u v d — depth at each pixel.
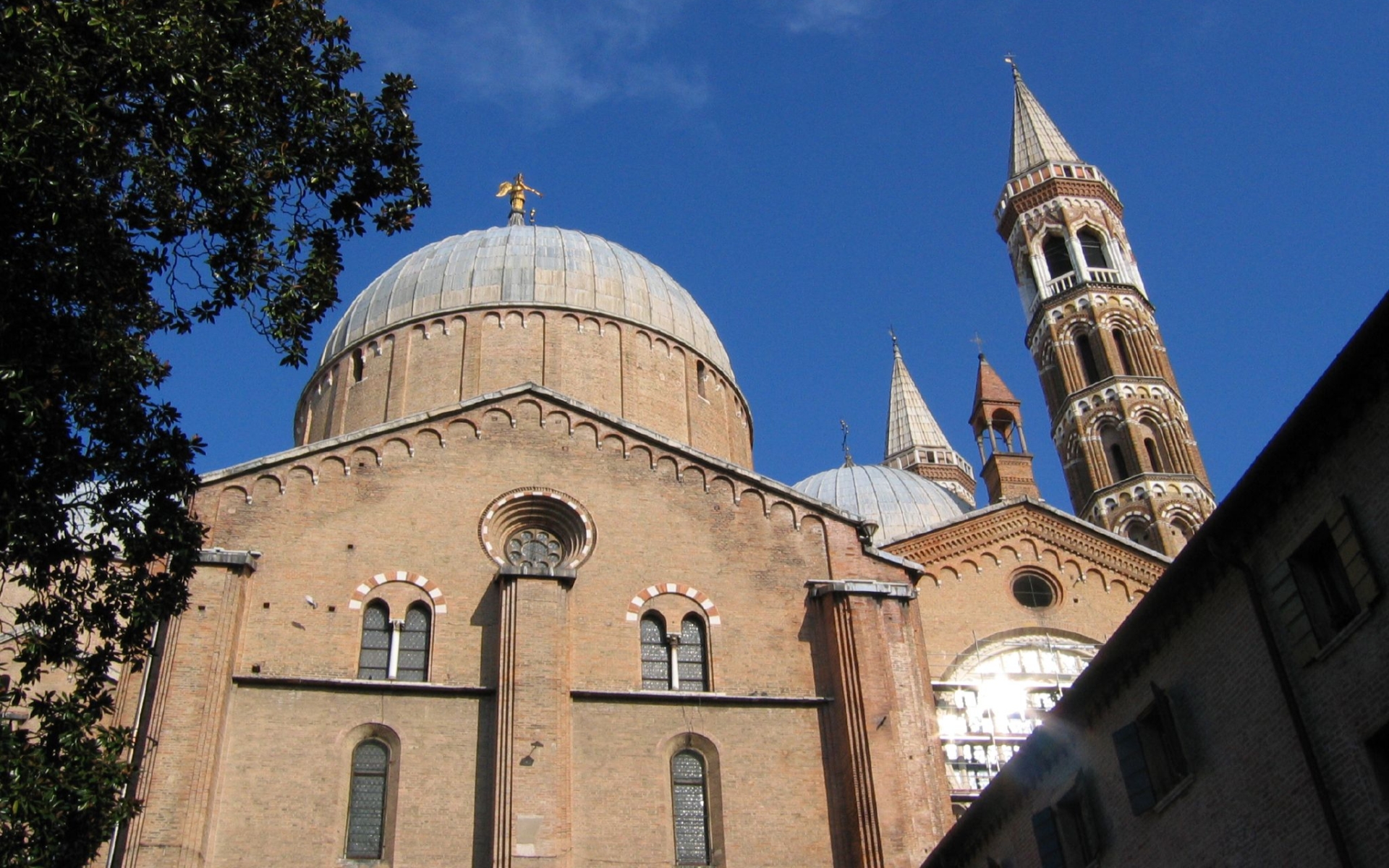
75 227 20.69
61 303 21.11
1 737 19.52
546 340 50.28
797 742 33.97
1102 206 78.19
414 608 34.59
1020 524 48.78
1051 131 82.06
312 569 34.34
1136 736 24.25
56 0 20.14
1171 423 68.81
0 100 19.20
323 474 35.91
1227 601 22.25
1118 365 70.81
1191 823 22.58
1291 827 20.28
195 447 23.09
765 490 38.12
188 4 22.12
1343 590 20.17
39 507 20.64
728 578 36.41
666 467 38.03
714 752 33.47
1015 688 43.16
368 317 53.03
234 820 30.31
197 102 21.62
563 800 31.50
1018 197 79.06
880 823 32.25
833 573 36.97
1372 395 19.34
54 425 20.73
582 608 35.06
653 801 32.41
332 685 32.47
